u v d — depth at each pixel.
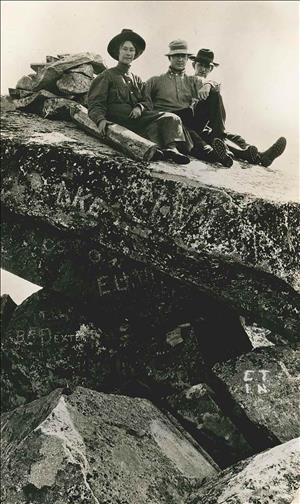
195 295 6.96
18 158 6.91
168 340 6.87
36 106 7.95
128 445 5.88
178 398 6.54
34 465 5.50
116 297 7.01
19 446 5.67
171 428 6.34
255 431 6.25
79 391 6.20
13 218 7.26
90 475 5.53
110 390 6.85
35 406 6.28
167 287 6.96
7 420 6.41
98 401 6.17
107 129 7.09
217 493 5.57
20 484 5.47
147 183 6.57
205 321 7.03
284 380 6.36
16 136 7.11
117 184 6.64
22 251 7.23
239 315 6.99
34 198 6.84
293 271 6.43
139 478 5.69
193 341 6.83
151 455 5.91
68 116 7.78
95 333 6.93
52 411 5.81
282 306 6.48
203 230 6.41
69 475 5.45
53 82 7.90
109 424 5.98
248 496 5.39
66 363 6.88
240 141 7.84
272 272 6.38
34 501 5.41
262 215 6.41
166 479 5.79
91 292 7.06
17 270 7.25
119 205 6.62
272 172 7.44
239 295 6.53
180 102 7.53
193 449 6.27
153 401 6.72
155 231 6.51
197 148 7.32
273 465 5.57
